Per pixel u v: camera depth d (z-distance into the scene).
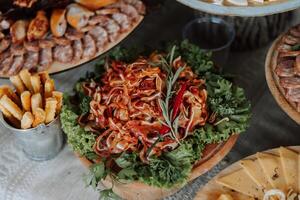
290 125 0.92
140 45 1.06
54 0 0.99
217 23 0.99
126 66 0.84
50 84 0.82
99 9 1.00
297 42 0.90
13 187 0.86
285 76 0.86
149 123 0.77
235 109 0.81
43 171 0.87
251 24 0.97
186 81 0.81
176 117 0.77
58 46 0.96
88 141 0.79
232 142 0.81
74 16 0.96
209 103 0.81
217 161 0.79
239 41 1.01
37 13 0.97
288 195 0.75
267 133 0.91
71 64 0.94
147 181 0.74
